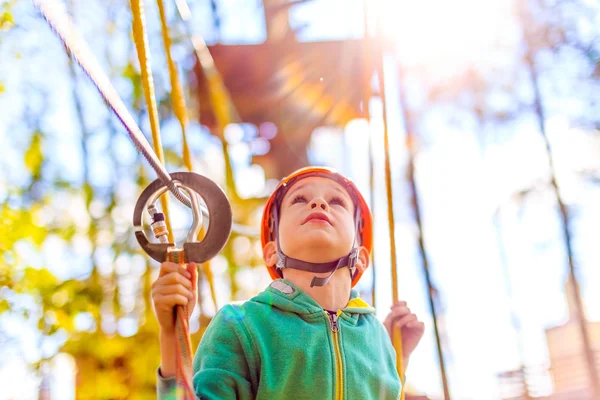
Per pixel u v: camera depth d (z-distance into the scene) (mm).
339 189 2803
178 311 1942
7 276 5125
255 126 5992
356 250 2715
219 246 2029
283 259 2670
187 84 5855
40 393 5320
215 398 2258
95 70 1281
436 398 5340
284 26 5879
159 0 2475
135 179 5879
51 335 5211
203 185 2068
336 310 2629
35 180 5586
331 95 5906
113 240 5699
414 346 2871
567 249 5859
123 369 5363
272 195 2846
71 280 5398
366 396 2482
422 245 3293
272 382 2355
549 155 6270
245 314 2512
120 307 5543
